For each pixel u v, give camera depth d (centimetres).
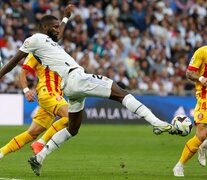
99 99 5788
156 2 7238
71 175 2514
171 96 5950
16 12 6544
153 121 2147
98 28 6769
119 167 2852
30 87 5703
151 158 3300
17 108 5619
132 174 2562
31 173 2570
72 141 4219
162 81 6500
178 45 6881
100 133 4872
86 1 7019
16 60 2419
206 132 2462
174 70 6631
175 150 3762
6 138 4284
